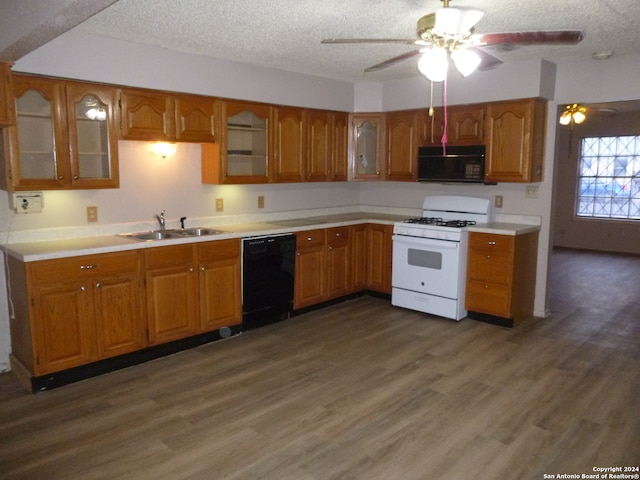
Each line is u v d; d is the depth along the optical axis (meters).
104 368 3.47
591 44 3.72
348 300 5.36
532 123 4.41
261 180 4.65
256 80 4.42
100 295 3.37
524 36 2.23
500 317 4.49
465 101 4.75
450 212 5.13
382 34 3.38
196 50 3.84
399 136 5.38
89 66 3.37
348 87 5.35
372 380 3.38
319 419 2.85
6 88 2.85
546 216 4.71
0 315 3.50
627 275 6.80
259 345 4.04
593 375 3.46
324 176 5.27
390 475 2.33
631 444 2.59
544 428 2.75
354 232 5.27
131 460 2.44
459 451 2.53
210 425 2.78
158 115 3.82
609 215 8.88
